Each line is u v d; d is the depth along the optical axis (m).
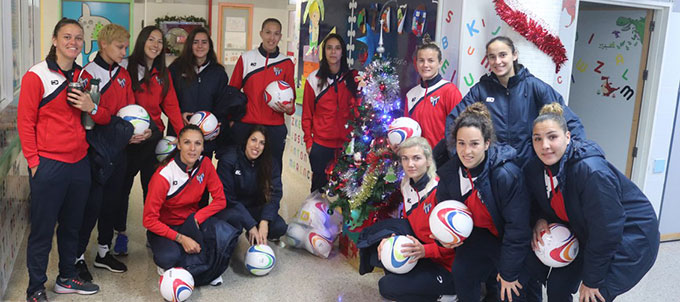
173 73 4.53
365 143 4.17
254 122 4.90
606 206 2.64
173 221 3.98
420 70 4.01
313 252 4.49
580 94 5.60
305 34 6.75
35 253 3.43
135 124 3.86
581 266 2.97
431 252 3.37
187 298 3.70
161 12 9.09
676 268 4.52
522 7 3.98
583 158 2.72
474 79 4.23
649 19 4.94
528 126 3.64
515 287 2.95
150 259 4.37
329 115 4.83
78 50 3.34
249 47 9.45
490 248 3.19
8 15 4.14
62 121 3.34
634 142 5.12
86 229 3.86
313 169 4.97
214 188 4.05
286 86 4.79
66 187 3.42
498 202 2.93
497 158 2.90
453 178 3.12
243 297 3.78
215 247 3.85
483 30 4.18
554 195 2.83
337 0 5.78
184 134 3.81
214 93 4.65
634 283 2.83
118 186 4.02
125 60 4.12
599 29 5.36
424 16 4.41
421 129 4.03
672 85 5.02
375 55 4.59
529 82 3.65
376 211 4.08
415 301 3.42
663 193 5.16
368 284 4.06
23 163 4.64
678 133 5.11
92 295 3.71
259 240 4.20
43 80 3.27
